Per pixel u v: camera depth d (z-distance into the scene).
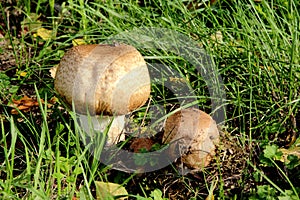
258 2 5.54
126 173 4.07
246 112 4.59
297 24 4.96
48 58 5.24
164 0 5.16
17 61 5.25
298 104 4.45
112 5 5.25
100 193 3.51
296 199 3.56
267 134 4.33
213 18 5.38
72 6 5.57
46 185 3.77
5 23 5.65
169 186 3.94
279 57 4.62
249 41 4.78
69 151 4.13
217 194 3.88
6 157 3.48
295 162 3.85
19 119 4.61
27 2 5.89
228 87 4.77
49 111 4.64
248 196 3.88
